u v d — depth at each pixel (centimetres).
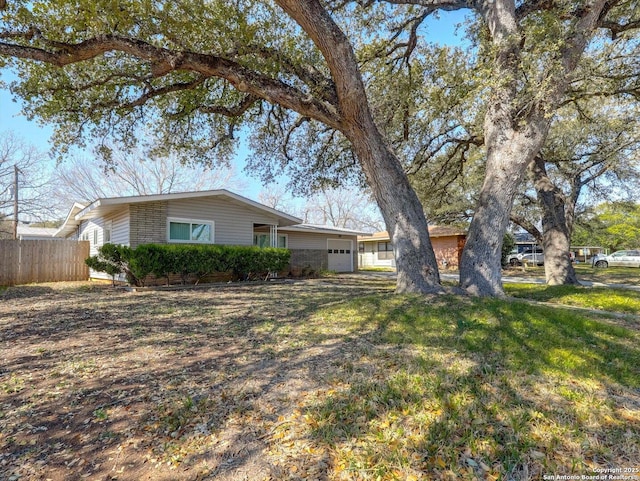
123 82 713
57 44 515
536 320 440
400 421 234
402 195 669
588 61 683
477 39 799
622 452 201
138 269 969
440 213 1631
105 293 932
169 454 212
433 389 272
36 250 1268
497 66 620
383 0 761
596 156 1140
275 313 597
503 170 630
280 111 929
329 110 631
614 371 310
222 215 1270
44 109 699
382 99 891
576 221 1642
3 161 2141
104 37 521
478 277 621
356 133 641
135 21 548
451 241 2305
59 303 746
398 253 667
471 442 209
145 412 261
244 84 597
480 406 247
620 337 409
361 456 201
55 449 219
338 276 1644
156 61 564
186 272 1071
